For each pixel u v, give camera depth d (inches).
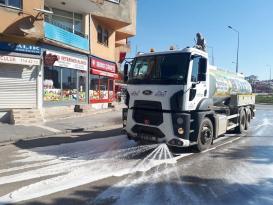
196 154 391.9
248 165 343.0
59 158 365.1
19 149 418.9
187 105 361.7
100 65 1025.5
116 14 1022.4
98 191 255.9
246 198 247.3
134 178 290.8
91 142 471.5
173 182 282.0
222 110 498.0
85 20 943.0
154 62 383.6
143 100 379.9
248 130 636.1
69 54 847.7
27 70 706.2
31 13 672.4
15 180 281.0
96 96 1011.9
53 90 791.1
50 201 234.2
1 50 649.0
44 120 689.0
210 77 427.8
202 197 247.9
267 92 3125.0
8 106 681.6
